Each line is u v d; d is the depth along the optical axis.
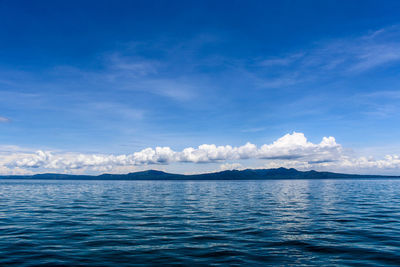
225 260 15.95
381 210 36.59
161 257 16.56
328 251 17.73
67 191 87.38
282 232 23.28
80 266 15.00
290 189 98.06
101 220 29.52
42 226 26.09
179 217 31.52
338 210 36.84
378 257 16.48
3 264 15.24
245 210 37.47
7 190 91.94
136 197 62.00
